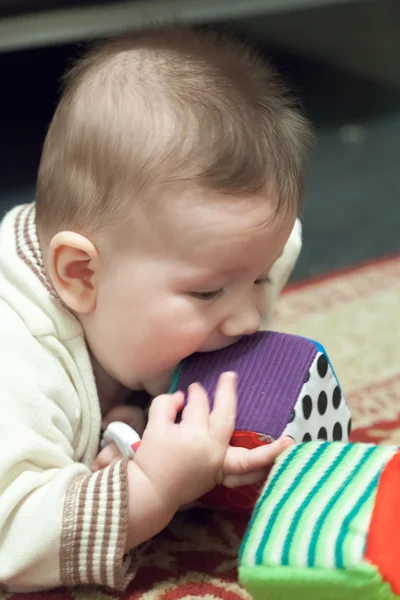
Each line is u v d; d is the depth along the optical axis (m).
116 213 0.69
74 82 0.77
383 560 0.50
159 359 0.72
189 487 0.66
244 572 0.54
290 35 2.49
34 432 0.67
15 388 0.67
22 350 0.70
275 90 0.76
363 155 1.96
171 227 0.67
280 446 0.64
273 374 0.68
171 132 0.68
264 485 0.61
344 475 0.57
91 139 0.71
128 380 0.76
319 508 0.55
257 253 0.68
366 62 2.40
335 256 1.49
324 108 2.21
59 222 0.73
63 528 0.63
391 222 1.63
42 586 0.67
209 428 0.66
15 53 2.19
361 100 2.26
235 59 0.78
